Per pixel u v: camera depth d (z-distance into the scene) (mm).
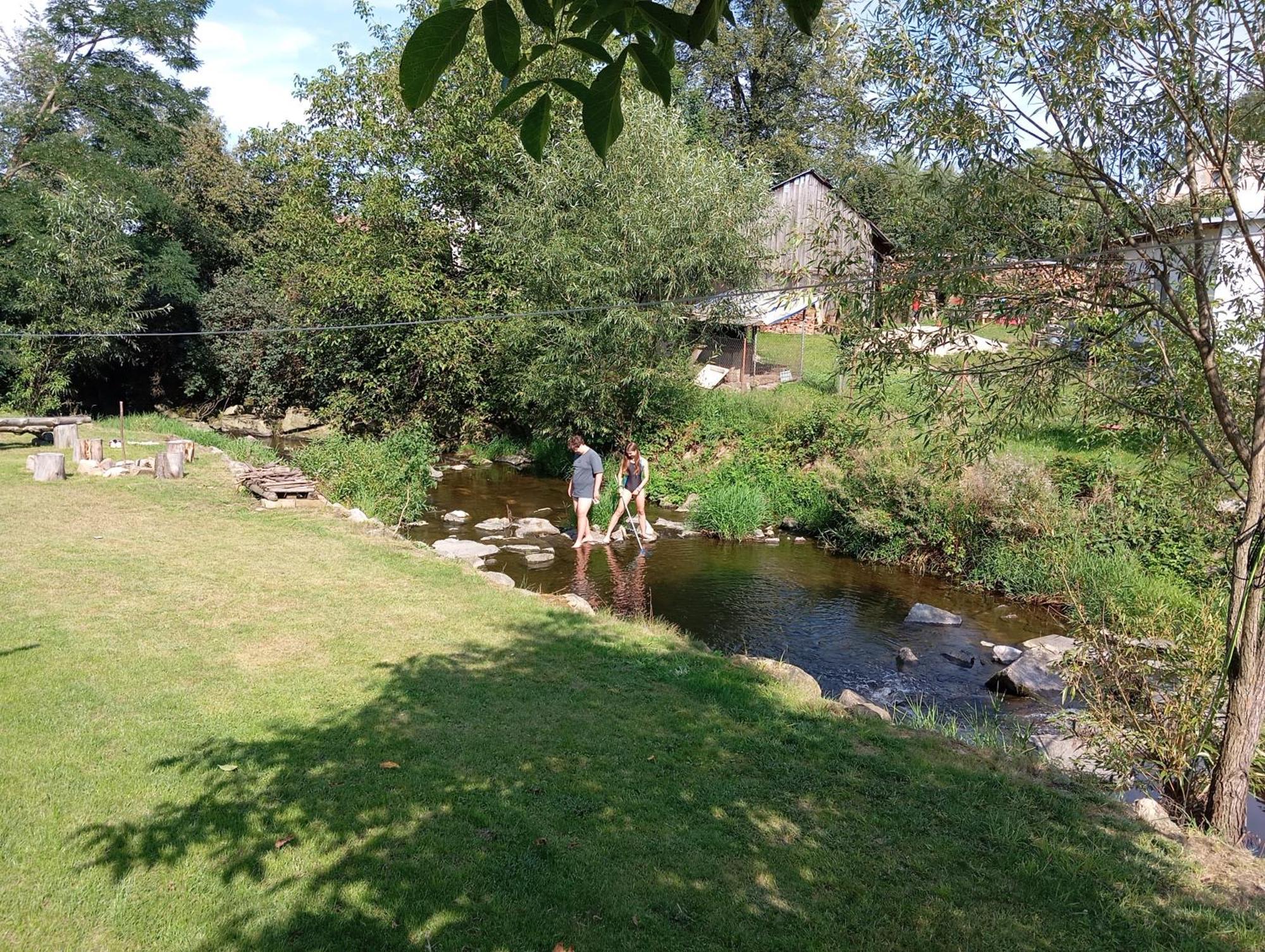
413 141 21422
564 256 17250
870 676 8547
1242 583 4910
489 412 23344
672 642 7477
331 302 21781
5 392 22375
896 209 6055
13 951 3160
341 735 5121
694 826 4320
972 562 12203
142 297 23766
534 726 5434
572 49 1473
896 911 3705
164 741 4898
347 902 3555
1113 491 11625
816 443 16062
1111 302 5270
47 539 9453
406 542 10797
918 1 5387
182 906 3475
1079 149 5324
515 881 3752
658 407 18750
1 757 4574
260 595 7949
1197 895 4000
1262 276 4859
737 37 29047
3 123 23141
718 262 17234
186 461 15375
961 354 6047
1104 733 5922
